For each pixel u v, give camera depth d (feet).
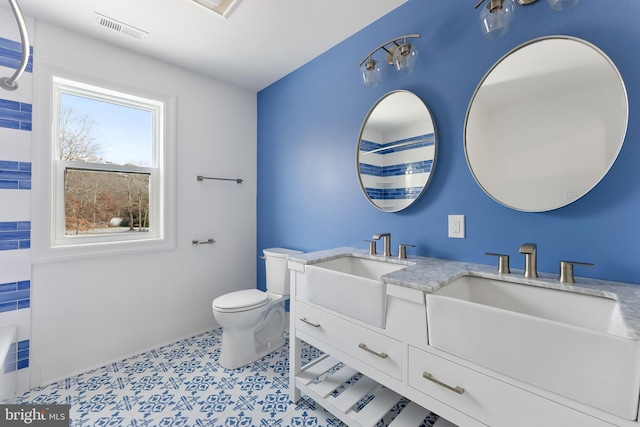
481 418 2.69
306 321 4.58
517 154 3.83
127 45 6.34
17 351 5.19
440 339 2.93
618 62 3.15
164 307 7.18
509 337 2.45
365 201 5.90
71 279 5.83
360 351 3.81
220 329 8.08
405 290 3.25
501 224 4.06
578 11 3.40
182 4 5.04
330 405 4.25
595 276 3.33
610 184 3.22
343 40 6.25
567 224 3.52
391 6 5.18
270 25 5.69
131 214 6.88
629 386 1.94
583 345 2.11
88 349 6.02
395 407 4.72
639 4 3.02
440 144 4.71
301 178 7.47
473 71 4.30
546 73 3.60
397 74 5.30
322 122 6.83
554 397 2.28
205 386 5.37
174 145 7.25
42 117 5.43
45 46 5.48
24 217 5.27
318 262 4.87
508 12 3.42
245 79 8.14
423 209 4.97
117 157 6.67
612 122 3.15
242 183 8.73
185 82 7.47
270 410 4.72
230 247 8.47
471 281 3.82
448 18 4.57
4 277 5.09
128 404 4.86
